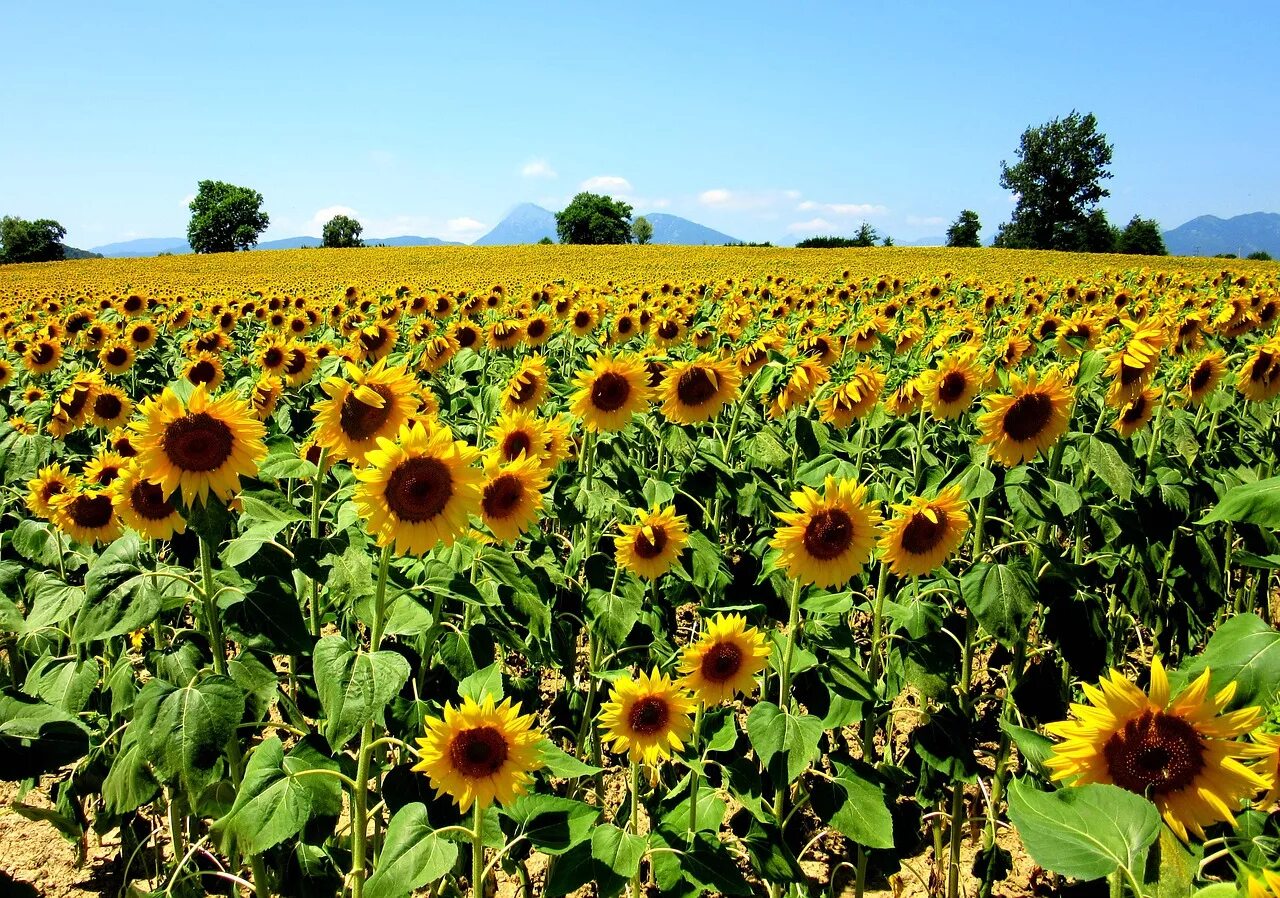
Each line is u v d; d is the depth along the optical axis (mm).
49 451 3162
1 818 2605
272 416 3662
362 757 1711
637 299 7926
